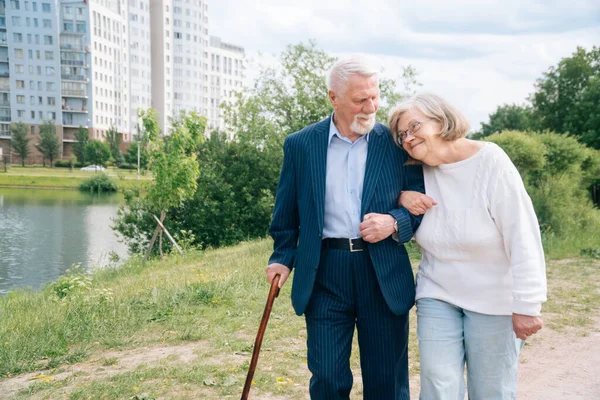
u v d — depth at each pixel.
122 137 108.62
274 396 3.63
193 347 4.75
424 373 2.47
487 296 2.40
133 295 6.82
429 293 2.53
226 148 19.17
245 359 4.35
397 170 2.60
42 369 4.36
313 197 2.64
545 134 15.40
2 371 4.23
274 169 18.56
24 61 96.94
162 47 112.56
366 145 2.63
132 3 108.06
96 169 86.00
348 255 2.61
